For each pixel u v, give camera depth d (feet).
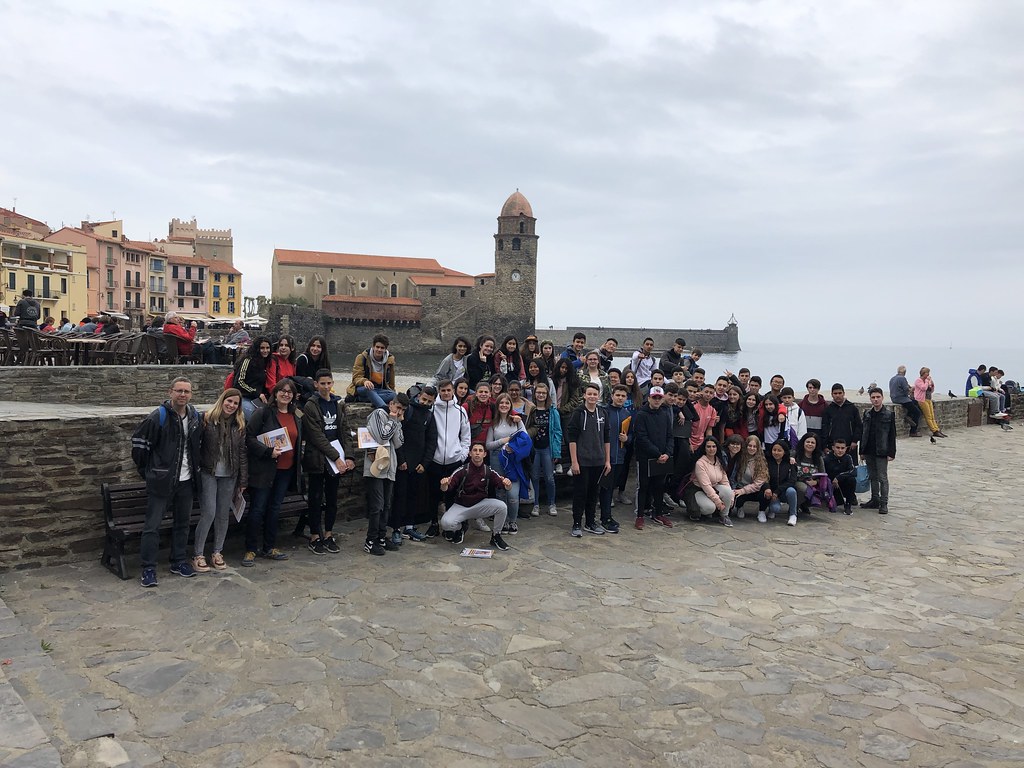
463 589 22.15
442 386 27.84
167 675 15.78
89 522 23.36
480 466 26.84
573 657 17.42
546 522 31.45
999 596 22.80
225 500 23.09
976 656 18.07
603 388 38.29
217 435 22.65
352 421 30.58
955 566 26.14
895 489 41.37
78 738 12.96
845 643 18.70
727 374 39.14
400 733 13.73
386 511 26.32
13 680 14.90
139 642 17.44
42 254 207.82
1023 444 62.44
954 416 73.00
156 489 21.18
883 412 34.42
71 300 217.56
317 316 307.78
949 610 21.43
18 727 11.94
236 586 21.58
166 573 22.47
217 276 305.73
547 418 32.14
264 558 24.58
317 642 17.81
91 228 255.09
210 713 14.25
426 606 20.56
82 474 23.13
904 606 21.72
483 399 29.07
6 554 21.86
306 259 342.03
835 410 35.65
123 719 13.85
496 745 13.41
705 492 31.65
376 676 16.08
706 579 23.84
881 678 16.66
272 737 13.43
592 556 26.27
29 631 17.74
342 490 30.50
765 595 22.40
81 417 23.07
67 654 16.63
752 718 14.66
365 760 12.78
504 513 26.63
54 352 42.98
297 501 25.89
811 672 16.89
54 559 22.70
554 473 33.73
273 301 339.98
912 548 28.55
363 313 318.24
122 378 39.32
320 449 24.93
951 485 42.83
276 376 26.96
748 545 28.48
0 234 190.39
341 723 14.02
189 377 42.19
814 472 34.22
